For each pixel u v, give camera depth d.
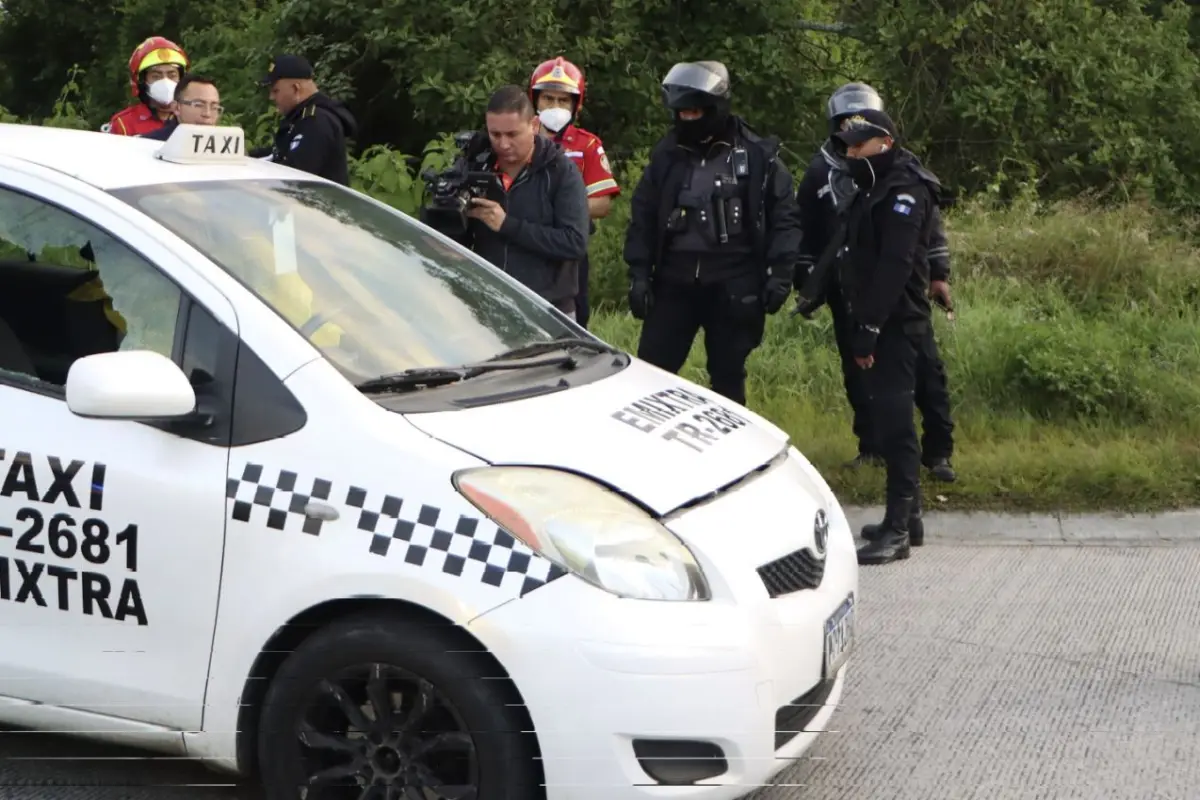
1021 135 31.31
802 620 8.27
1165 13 34.22
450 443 7.91
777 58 32.41
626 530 7.76
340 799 8.01
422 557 7.59
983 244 23.77
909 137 32.03
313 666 7.80
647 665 7.41
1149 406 17.84
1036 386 18.30
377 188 22.94
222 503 7.96
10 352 8.78
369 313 9.12
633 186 28.27
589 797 7.46
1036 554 14.59
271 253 9.20
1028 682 11.15
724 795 7.66
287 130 16.34
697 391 10.23
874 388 14.39
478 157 14.68
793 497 8.98
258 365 8.17
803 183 16.36
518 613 7.46
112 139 10.34
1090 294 22.45
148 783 9.23
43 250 8.91
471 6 30.33
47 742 9.83
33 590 8.43
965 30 31.80
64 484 8.29
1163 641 12.04
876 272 13.90
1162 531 15.07
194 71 35.94
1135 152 29.89
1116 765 9.62
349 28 31.66
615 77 31.25
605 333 21.62
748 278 15.15
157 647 8.16
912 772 9.54
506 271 14.42
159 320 8.49
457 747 7.61
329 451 7.90
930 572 14.09
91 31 56.19
